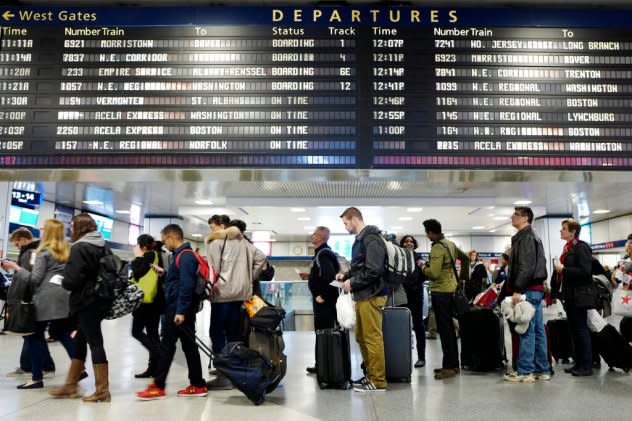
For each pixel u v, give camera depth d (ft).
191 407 12.12
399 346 15.12
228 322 14.28
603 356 16.61
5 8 14.71
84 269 12.42
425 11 14.90
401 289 17.57
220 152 14.28
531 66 14.71
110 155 14.24
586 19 14.89
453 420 10.93
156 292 16.30
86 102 14.46
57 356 20.12
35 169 14.16
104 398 12.66
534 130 14.43
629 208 47.47
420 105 14.53
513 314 14.87
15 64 14.57
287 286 30.07
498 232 73.61
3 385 14.78
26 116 14.38
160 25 14.75
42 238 14.52
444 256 16.14
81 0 14.85
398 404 12.32
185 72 14.57
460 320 17.42
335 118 14.46
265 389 12.49
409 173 14.44
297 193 33.58
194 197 39.17
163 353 13.30
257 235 70.69
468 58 14.74
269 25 14.80
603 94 14.57
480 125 14.44
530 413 11.43
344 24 14.87
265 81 14.60
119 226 54.34
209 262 14.06
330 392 13.67
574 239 15.98
